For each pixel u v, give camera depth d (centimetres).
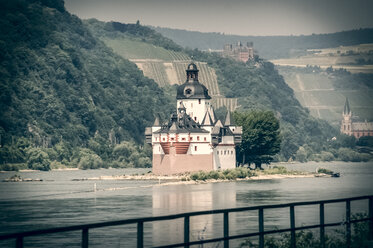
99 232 16900
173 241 15312
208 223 18188
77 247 14912
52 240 15925
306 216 19338
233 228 17075
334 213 19912
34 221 19338
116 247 14700
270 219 18800
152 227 17675
